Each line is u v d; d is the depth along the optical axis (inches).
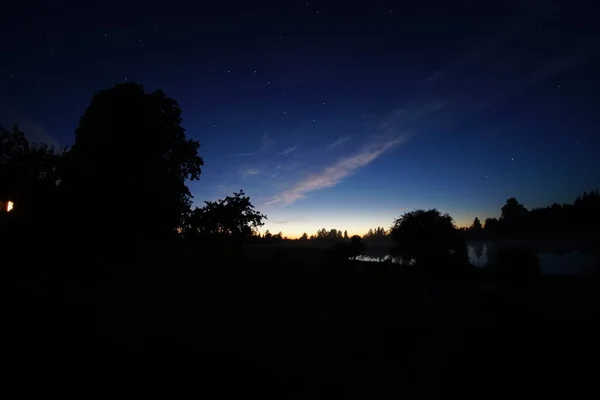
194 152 992.2
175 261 751.7
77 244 648.4
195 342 248.4
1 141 669.3
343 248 1107.9
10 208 748.0
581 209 2839.6
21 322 258.5
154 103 847.1
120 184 684.7
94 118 756.6
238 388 181.2
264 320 327.3
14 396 159.8
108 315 299.4
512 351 258.2
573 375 216.7
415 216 892.0
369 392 186.4
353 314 375.6
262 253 1421.0
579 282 683.4
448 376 212.1
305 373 206.7
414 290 563.5
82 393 166.4
